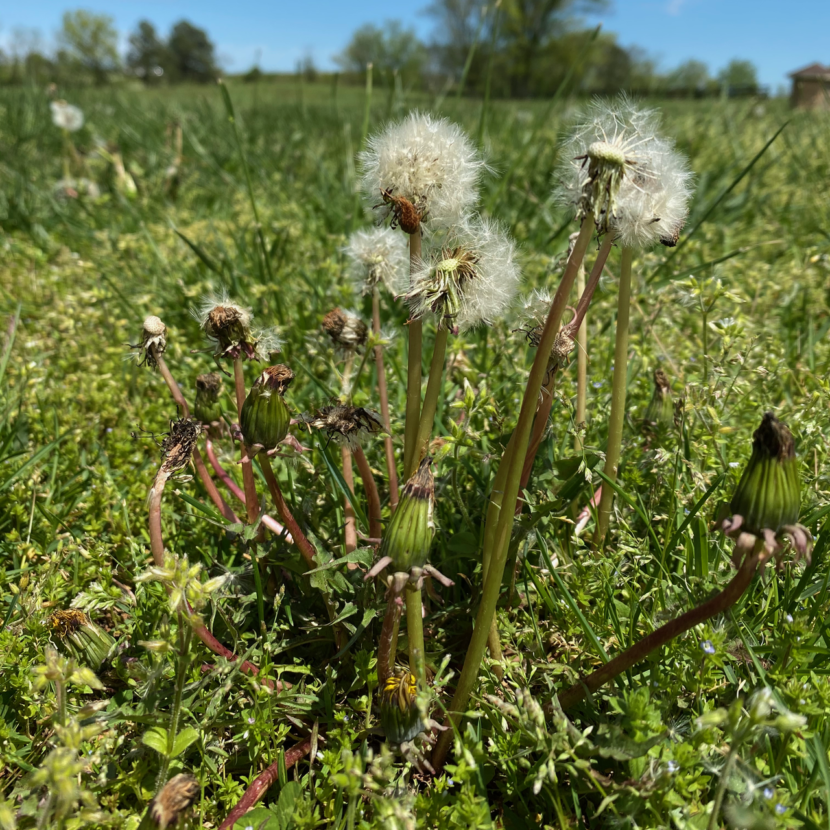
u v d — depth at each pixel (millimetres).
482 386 335
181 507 349
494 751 224
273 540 271
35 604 271
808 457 348
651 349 406
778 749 214
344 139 1288
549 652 284
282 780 223
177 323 581
